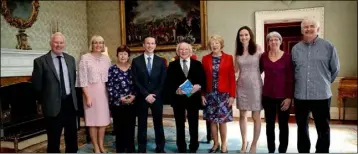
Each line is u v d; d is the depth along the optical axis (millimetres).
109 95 3824
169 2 8047
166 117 7234
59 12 7711
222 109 3832
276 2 7125
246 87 3703
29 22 6570
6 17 6059
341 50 6645
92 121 3762
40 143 5098
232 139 4805
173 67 3857
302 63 3219
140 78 3771
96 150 3869
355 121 6297
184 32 7910
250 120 6426
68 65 3357
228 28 7566
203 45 7668
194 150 3982
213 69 3828
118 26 8664
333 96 6766
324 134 3205
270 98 3494
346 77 6320
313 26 3135
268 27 7285
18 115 5770
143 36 8336
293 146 4285
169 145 4562
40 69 3178
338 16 6637
